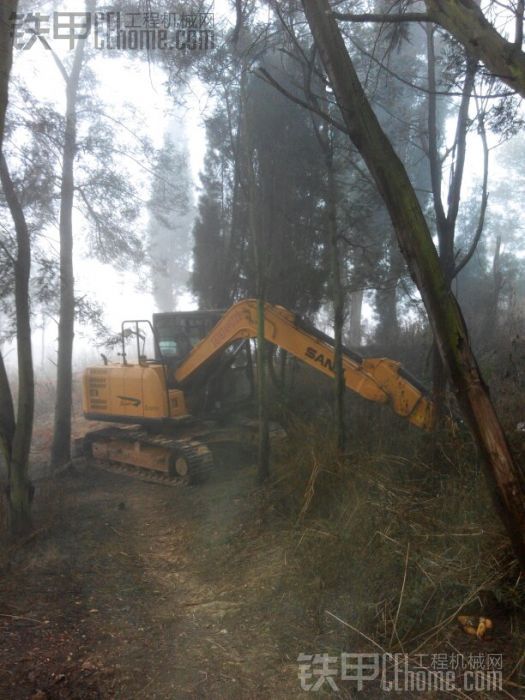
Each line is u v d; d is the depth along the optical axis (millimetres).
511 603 4023
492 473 3621
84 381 11164
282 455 7559
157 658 4016
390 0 6293
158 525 7363
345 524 5316
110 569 5797
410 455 6438
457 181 7250
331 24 4117
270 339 8422
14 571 5523
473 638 3865
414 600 4074
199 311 10508
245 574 5449
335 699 3475
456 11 3734
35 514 7262
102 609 4816
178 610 4883
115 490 9445
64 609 4742
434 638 3924
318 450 6750
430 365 10102
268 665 3904
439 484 5750
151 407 10039
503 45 3529
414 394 7297
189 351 10562
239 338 9016
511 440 5336
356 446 6863
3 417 6418
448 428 6379
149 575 5730
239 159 10586
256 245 7523
